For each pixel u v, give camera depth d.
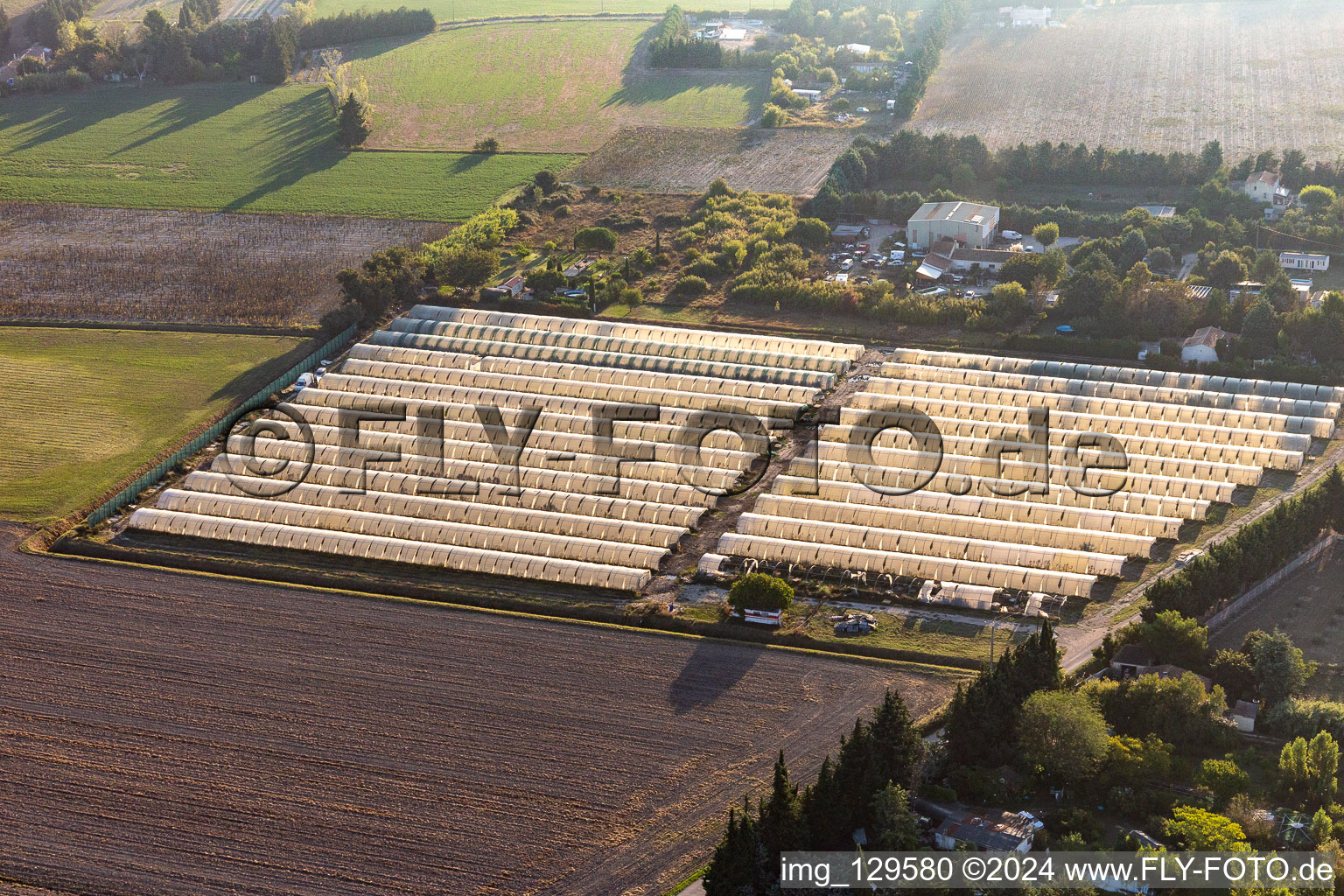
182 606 153.25
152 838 116.06
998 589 153.12
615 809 118.81
